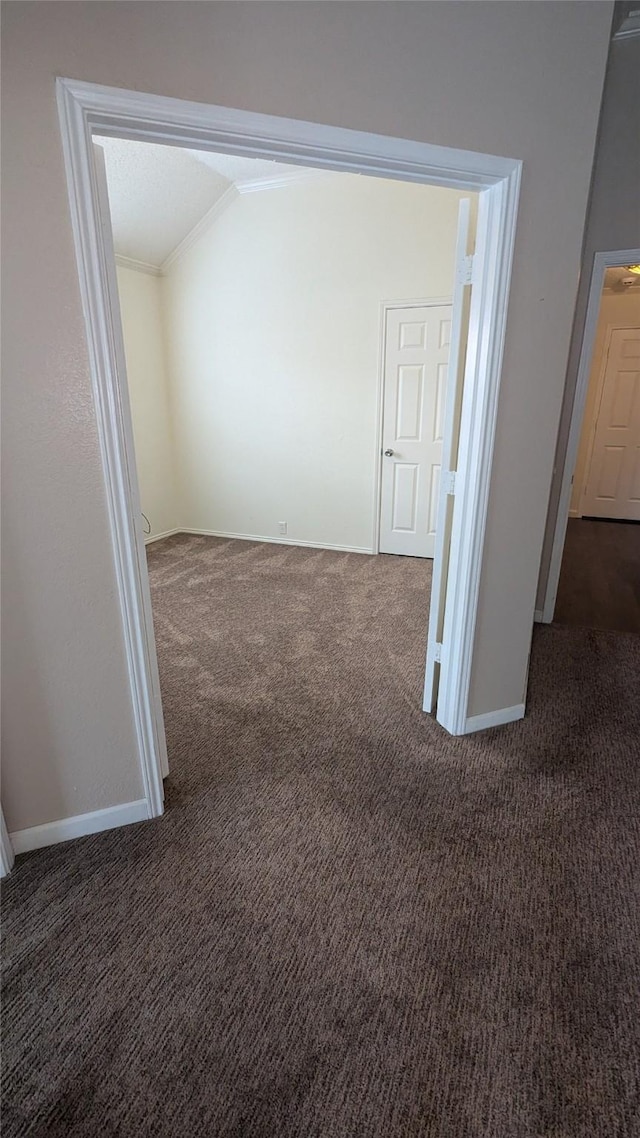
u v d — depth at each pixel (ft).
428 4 4.71
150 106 4.21
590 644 10.37
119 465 4.97
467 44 4.92
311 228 14.07
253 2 4.25
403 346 14.06
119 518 5.09
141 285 15.57
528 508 6.76
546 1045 3.91
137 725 5.73
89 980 4.35
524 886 5.17
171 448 17.70
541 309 5.99
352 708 8.13
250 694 8.53
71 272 4.38
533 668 9.39
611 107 8.92
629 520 20.92
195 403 16.89
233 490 17.29
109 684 5.50
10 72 3.87
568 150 5.59
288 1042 3.93
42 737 5.37
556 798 6.30
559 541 10.84
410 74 4.82
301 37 4.44
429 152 5.03
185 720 7.84
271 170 13.42
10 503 4.68
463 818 6.01
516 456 6.44
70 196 4.22
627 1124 3.48
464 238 6.06
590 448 20.90
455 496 6.69
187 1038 3.95
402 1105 3.58
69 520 4.92
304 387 15.39
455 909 4.94
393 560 15.35
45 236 4.24
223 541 17.40
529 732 7.56
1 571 4.80
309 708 8.13
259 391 15.96
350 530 16.08
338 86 4.64
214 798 6.32
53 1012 4.12
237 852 5.57
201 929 4.76
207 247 15.26
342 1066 3.79
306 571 14.42
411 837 5.75
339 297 14.32
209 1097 3.62
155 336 16.40
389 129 4.88
